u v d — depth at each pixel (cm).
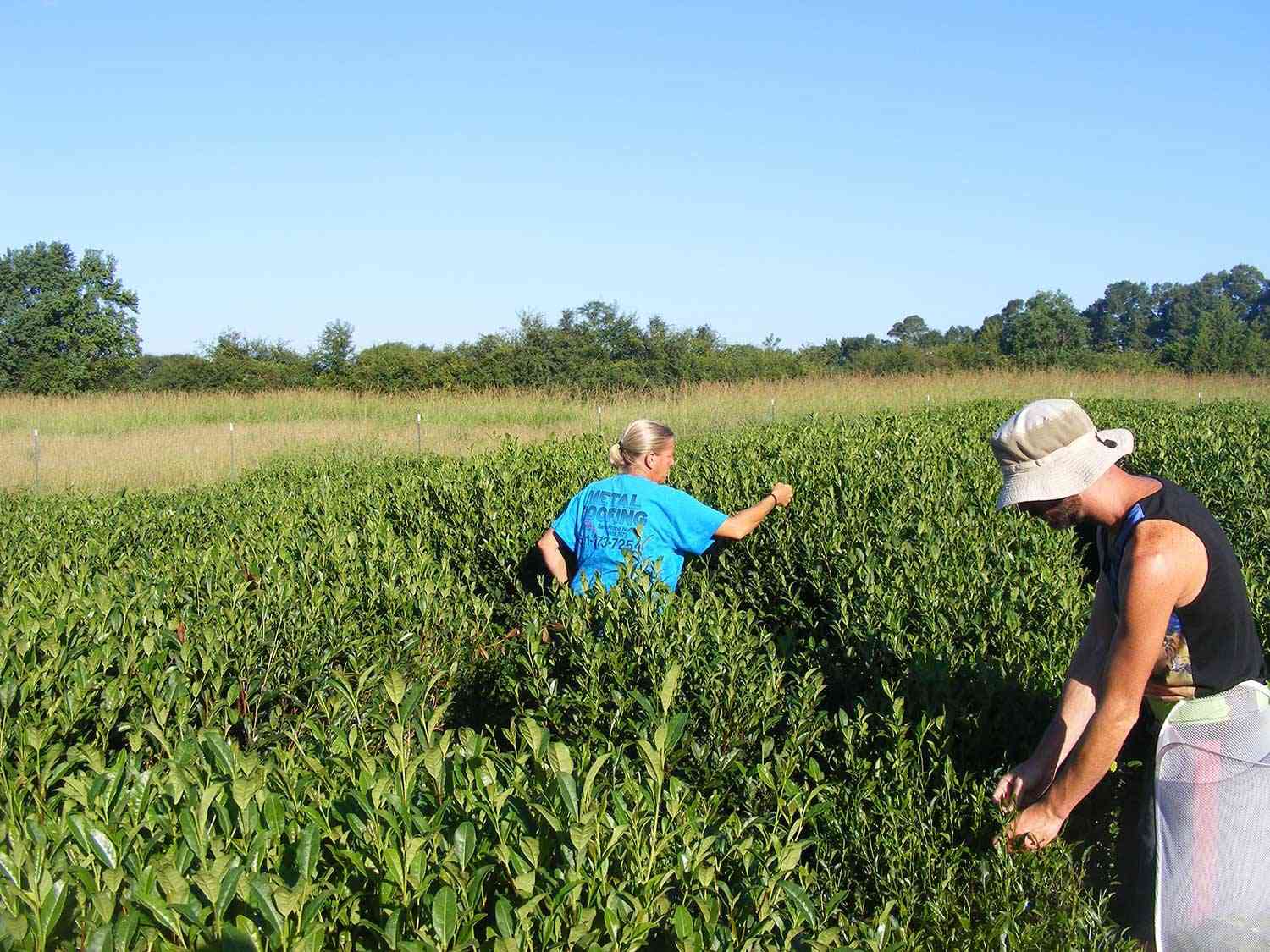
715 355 4222
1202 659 312
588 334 4078
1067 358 4394
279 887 207
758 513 549
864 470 978
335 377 4325
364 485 1066
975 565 593
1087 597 553
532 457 1059
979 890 352
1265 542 780
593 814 242
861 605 534
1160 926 320
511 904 231
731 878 274
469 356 4181
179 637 470
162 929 210
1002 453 327
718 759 392
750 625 489
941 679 429
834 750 415
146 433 2727
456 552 784
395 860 227
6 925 193
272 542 688
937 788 387
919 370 4406
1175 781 317
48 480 1992
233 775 261
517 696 460
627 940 219
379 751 396
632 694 406
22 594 524
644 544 540
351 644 494
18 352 5656
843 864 373
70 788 264
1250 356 4944
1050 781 354
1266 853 308
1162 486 316
